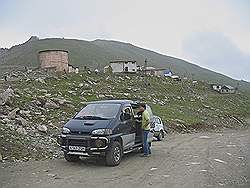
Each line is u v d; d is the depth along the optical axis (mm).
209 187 10164
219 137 30234
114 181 10609
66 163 13219
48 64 75938
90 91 48531
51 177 10914
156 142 23984
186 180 10992
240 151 18781
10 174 11172
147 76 88312
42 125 19531
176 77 111562
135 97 53250
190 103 69250
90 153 12516
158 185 10273
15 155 13680
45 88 41906
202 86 108562
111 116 13602
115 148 13000
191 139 27312
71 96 38594
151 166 13172
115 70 94938
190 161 14570
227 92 112938
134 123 14742
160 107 50375
